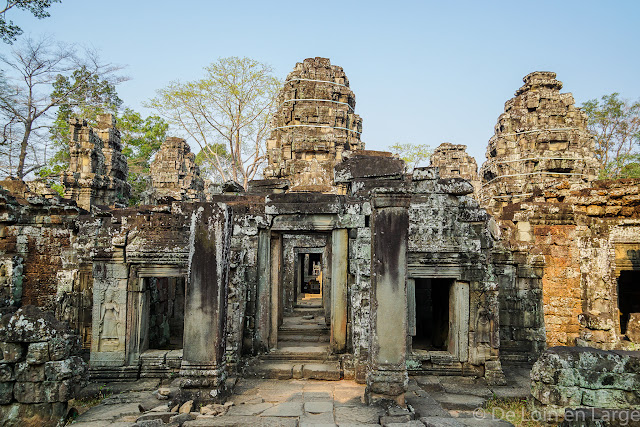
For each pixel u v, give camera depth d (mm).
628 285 19094
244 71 29828
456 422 7328
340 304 12055
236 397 9281
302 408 8414
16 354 7711
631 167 33344
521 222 15828
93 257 11625
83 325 12391
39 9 23531
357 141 30109
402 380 8422
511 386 11227
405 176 13719
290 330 15430
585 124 28484
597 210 15469
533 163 27516
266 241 12445
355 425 7473
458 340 11797
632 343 13312
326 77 30078
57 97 32438
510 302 13648
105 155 28656
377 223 8695
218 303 8617
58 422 7723
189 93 29359
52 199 15203
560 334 15352
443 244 11828
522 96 29203
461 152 36656
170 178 41000
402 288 8555
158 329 13922
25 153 28141
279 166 28516
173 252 11539
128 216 11922
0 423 7602
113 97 35312
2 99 26797
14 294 14016
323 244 21344
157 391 9812
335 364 11477
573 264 15555
